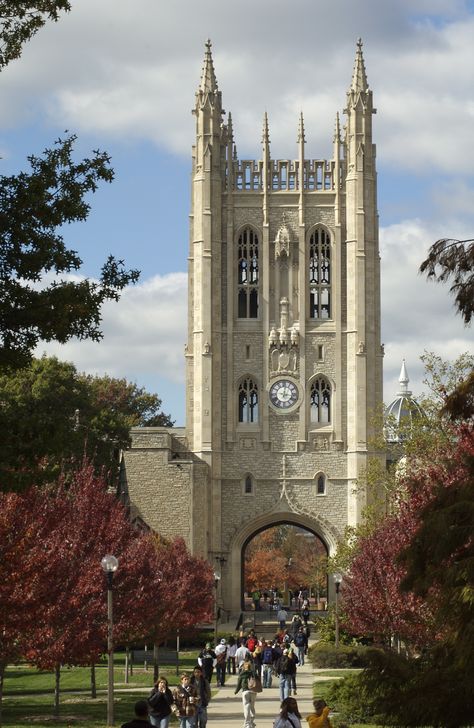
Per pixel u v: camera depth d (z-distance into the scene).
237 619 134.38
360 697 33.16
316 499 136.12
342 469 136.38
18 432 32.97
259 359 138.00
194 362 137.50
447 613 28.20
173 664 91.06
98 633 56.47
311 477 136.38
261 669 76.62
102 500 65.06
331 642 98.94
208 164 138.75
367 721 51.09
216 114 140.12
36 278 33.62
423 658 30.73
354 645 96.31
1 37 33.84
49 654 50.62
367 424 136.00
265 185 140.12
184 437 140.12
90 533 62.25
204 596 98.81
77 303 33.81
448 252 27.92
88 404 123.44
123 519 71.81
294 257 139.38
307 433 137.12
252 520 135.75
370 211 139.00
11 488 33.12
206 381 136.00
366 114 140.12
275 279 139.38
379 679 30.30
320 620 104.31
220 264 139.00
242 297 139.75
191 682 49.44
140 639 73.12
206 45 142.12
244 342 138.25
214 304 137.75
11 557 45.56
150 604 68.75
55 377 121.00
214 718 57.97
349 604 64.81
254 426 137.50
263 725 54.50
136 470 129.75
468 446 39.69
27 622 47.69
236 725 54.66
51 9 33.91
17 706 61.09
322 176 140.88
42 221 33.41
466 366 79.88
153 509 129.38
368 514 98.25
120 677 80.94
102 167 34.44
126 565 62.50
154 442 130.12
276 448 137.00
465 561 28.23
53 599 50.53
